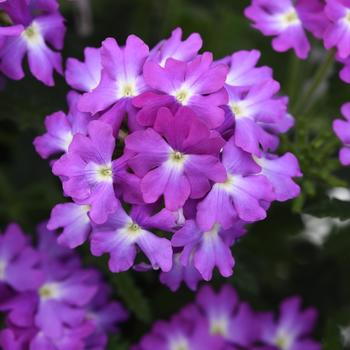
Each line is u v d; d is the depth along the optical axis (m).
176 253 0.30
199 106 0.28
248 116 0.30
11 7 0.31
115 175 0.28
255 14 0.34
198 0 0.42
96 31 0.40
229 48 0.40
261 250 0.40
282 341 0.38
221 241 0.30
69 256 0.35
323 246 0.40
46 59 0.33
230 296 0.37
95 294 0.36
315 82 0.36
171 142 0.28
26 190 0.39
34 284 0.34
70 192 0.28
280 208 0.39
